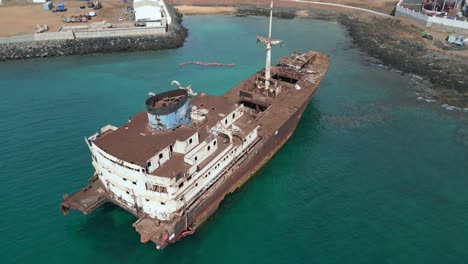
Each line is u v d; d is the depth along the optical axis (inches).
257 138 1788.9
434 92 2763.3
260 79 2370.8
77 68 3157.0
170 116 1425.9
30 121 2214.6
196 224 1485.0
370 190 1732.3
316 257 1391.5
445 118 2397.9
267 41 2087.8
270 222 1556.3
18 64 3235.7
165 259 1373.0
